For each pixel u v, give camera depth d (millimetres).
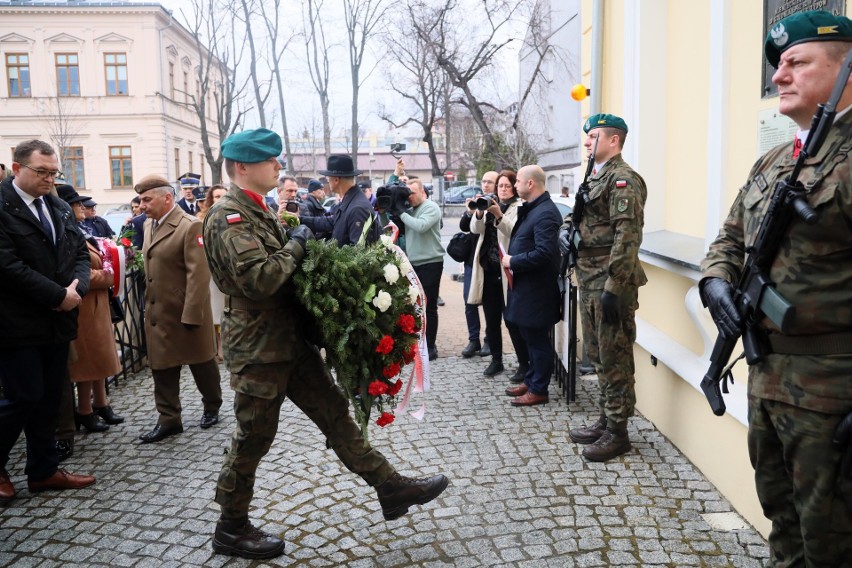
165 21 35625
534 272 4758
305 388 3023
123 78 35094
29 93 34844
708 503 3336
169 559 2965
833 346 1884
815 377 1896
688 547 2926
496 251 5645
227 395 5473
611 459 3889
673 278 4246
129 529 3246
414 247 6301
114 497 3607
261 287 2633
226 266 2680
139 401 5363
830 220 1832
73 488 3721
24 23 34219
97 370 4477
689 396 3826
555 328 5527
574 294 4789
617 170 3740
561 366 5316
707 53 4242
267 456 4098
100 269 4441
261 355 2787
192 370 4605
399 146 7734
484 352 6605
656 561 2820
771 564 2254
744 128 3586
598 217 3896
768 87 3293
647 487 3525
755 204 2145
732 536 3012
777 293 1908
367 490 3600
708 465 3580
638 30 4934
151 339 4422
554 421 4586
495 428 4484
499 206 5770
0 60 34438
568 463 3867
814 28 1918
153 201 4414
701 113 4355
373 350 2850
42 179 3531
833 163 1851
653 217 5070
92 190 35688
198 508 3457
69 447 4176
